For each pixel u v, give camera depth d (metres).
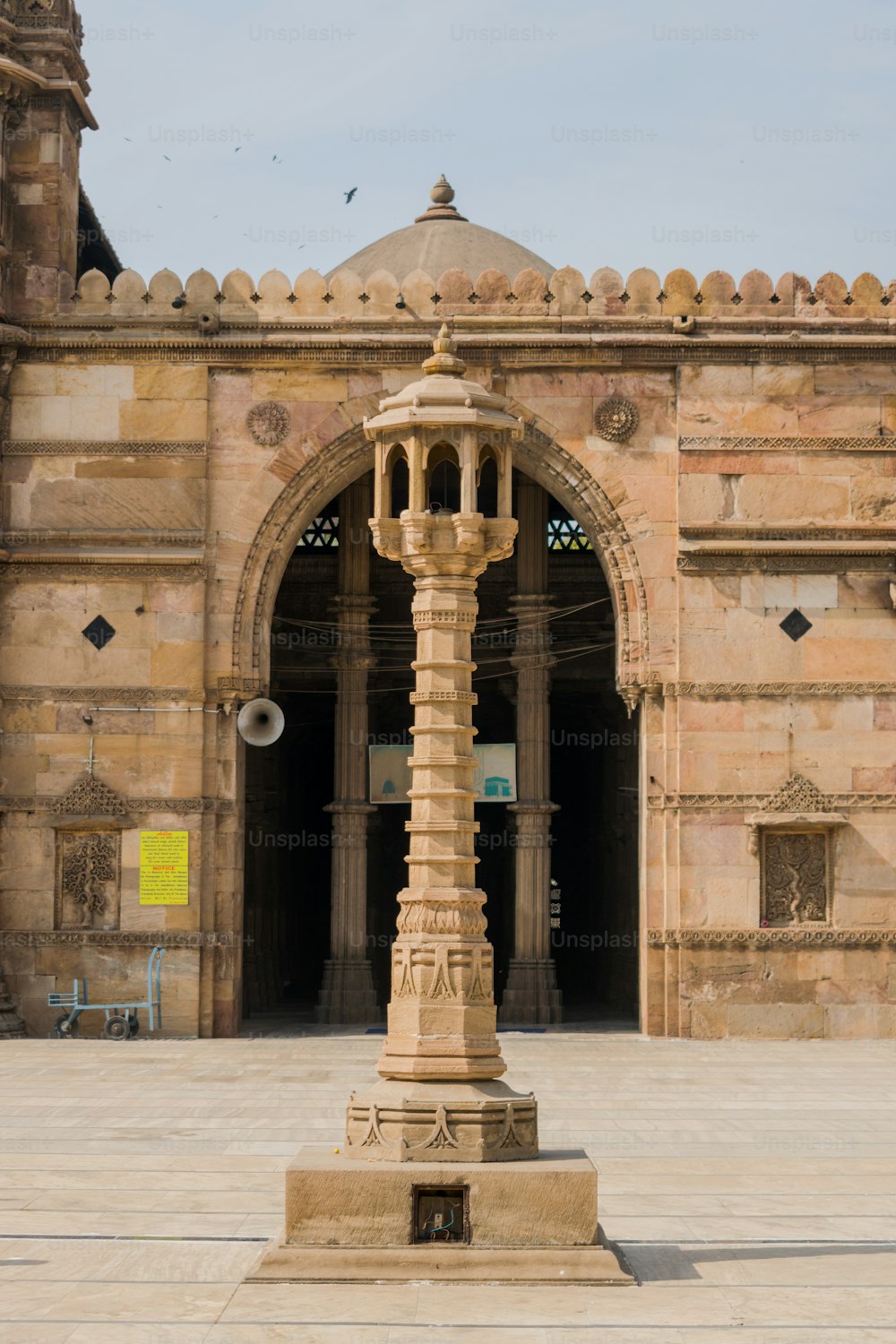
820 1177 14.87
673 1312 10.37
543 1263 11.02
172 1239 12.28
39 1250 11.98
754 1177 14.85
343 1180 11.18
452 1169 11.17
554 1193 11.14
